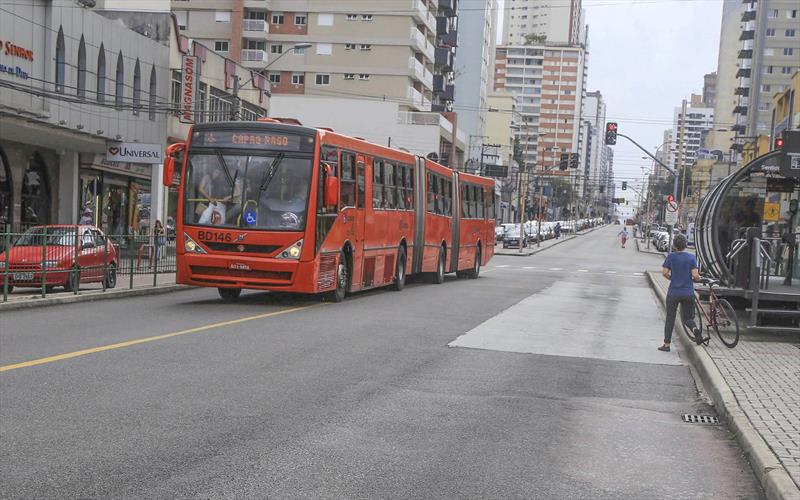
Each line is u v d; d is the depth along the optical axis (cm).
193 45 3903
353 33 8250
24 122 2534
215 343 1201
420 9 8281
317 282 1770
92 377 911
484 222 3438
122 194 3734
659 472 664
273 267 1722
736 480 651
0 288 1830
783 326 1566
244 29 8219
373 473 612
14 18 2553
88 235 1970
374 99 8162
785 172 1688
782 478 596
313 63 8306
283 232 1723
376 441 705
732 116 15512
